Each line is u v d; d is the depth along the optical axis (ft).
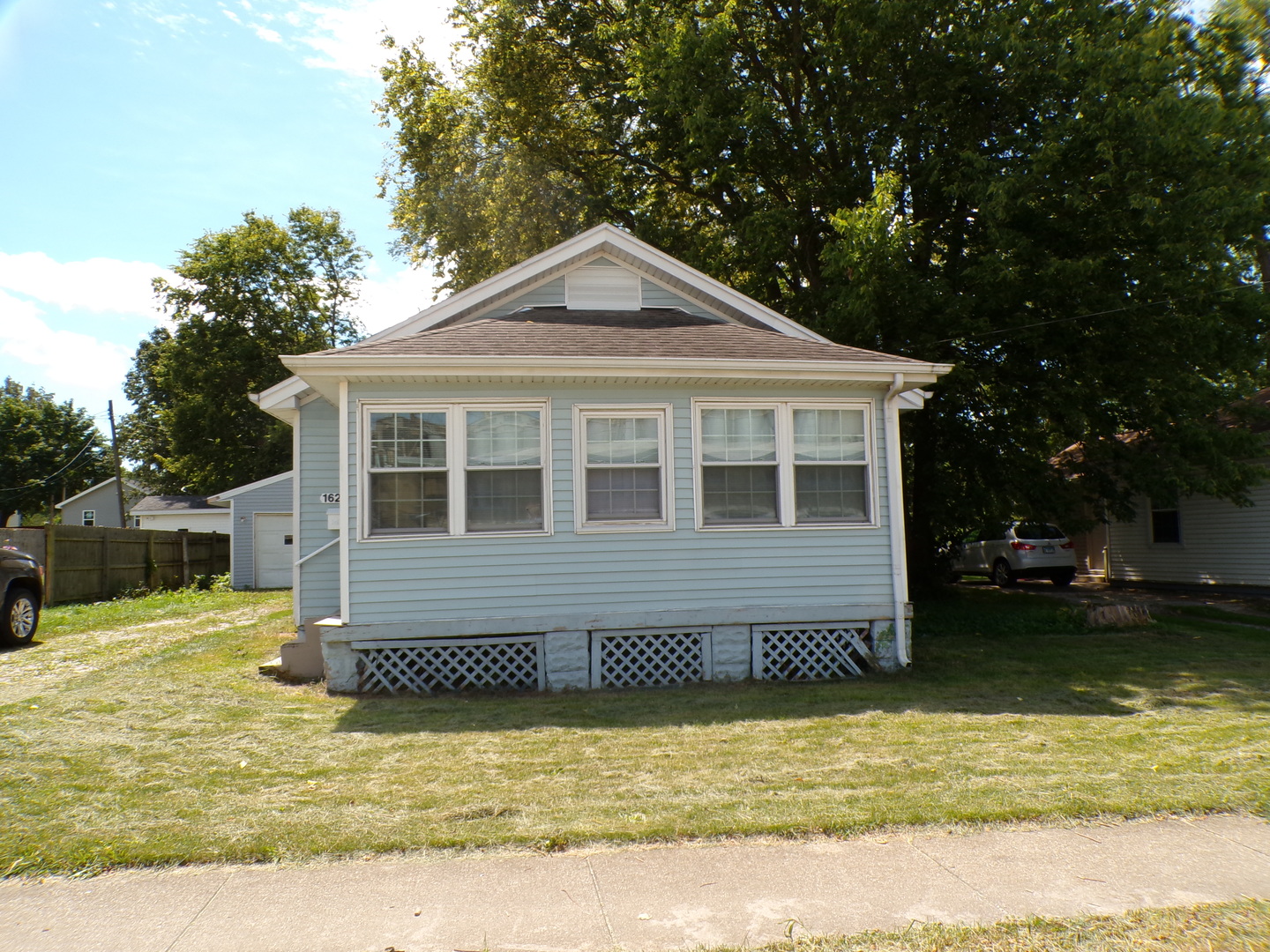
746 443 32.48
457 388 30.58
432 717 25.58
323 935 11.90
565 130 66.59
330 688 29.73
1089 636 42.04
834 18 51.19
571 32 65.05
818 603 32.53
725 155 54.49
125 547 69.21
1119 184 43.68
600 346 31.63
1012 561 69.82
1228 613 49.73
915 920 12.17
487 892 13.21
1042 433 54.19
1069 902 12.74
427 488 30.35
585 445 31.35
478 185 71.77
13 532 56.80
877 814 16.17
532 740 22.49
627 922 12.21
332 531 36.19
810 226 54.70
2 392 202.08
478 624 30.19
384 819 16.21
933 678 31.68
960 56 47.14
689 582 31.63
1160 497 47.65
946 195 50.26
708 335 34.63
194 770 19.56
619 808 16.70
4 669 32.96
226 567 93.56
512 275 36.78
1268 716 24.25
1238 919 12.07
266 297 126.82
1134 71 42.50
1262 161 44.11
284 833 15.47
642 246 37.88
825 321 47.24
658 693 29.68
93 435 189.98
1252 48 47.32
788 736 22.67
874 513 33.17
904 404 35.47
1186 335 45.70
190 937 11.86
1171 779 18.20
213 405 121.80
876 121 50.14
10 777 18.85
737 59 57.77
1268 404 59.00
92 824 15.96
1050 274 43.62
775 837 15.33
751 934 11.81
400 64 77.05
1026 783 18.08
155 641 41.11
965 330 46.37
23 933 11.98
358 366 28.43
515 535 30.53
